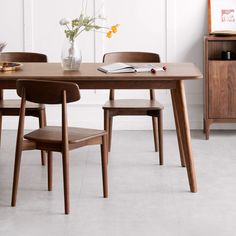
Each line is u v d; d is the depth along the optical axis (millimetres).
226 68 6227
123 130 6703
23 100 4133
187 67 4895
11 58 5594
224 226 3848
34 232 3758
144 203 4281
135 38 6594
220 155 5613
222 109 6254
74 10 6551
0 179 4863
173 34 6578
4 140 6184
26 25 6559
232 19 6500
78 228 3822
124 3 6539
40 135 4219
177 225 3865
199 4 6547
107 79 4336
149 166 5246
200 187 4648
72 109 6684
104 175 4387
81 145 4199
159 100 6660
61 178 4887
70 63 4641
